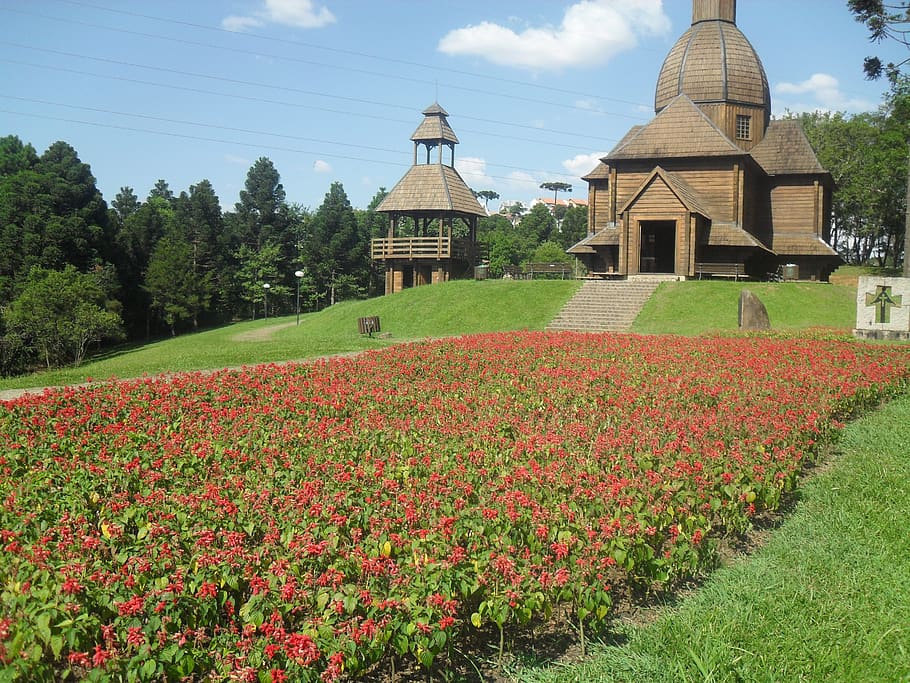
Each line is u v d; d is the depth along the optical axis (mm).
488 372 17906
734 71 47000
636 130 47938
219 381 16422
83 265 62812
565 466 9320
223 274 78438
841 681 6043
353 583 6355
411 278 56250
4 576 6074
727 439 11086
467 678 6297
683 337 24531
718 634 6629
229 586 6250
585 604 6410
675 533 7863
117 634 5445
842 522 9508
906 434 13570
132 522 7656
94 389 15516
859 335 26203
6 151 76812
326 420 12398
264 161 84125
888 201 67875
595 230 48969
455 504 7723
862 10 31125
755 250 41438
